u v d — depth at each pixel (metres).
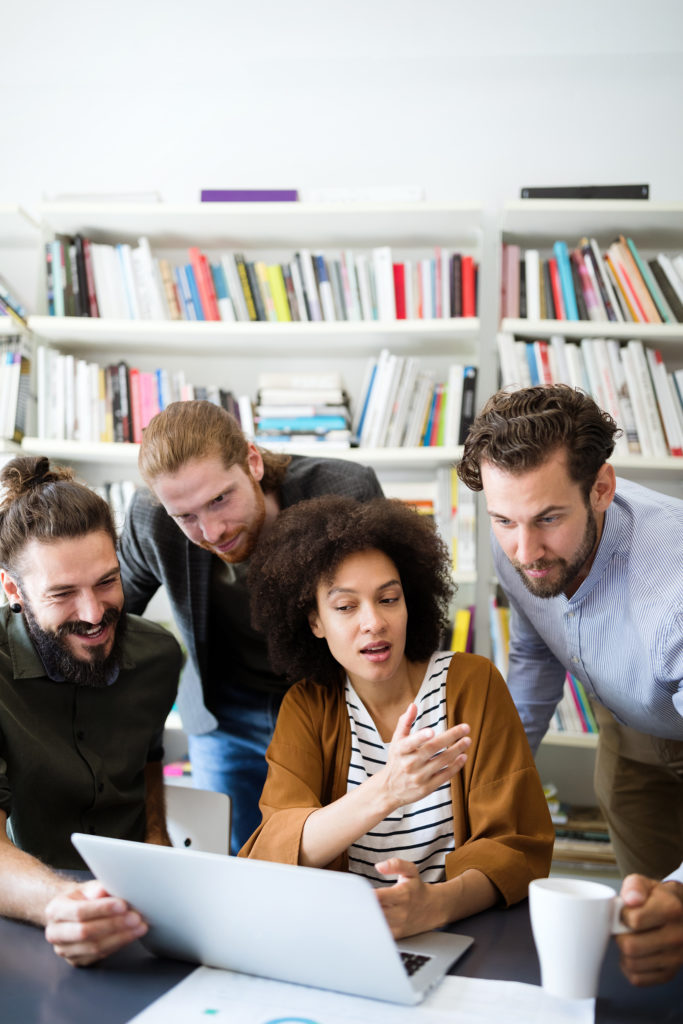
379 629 1.14
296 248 2.87
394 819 1.14
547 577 1.21
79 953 0.84
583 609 1.42
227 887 0.78
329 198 2.69
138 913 0.85
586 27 2.84
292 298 2.69
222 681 1.80
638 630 1.33
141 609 1.90
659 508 1.39
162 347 2.82
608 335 2.59
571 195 2.63
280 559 1.22
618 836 1.98
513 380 2.59
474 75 2.95
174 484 1.38
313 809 1.08
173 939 0.85
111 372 2.70
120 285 2.71
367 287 2.67
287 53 2.94
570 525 1.18
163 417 1.42
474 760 1.15
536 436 1.14
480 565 2.71
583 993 0.74
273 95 3.00
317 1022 0.72
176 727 2.65
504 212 2.61
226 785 1.90
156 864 0.80
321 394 2.63
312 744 1.21
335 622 1.17
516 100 2.94
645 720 1.52
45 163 3.05
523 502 1.16
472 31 2.88
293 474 1.69
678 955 0.77
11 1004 0.77
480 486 1.29
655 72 2.90
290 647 1.25
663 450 2.54
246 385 2.90
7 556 1.28
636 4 2.81
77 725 1.37
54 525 1.24
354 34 2.90
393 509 1.24
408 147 2.96
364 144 2.97
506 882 1.00
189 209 2.62
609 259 2.66
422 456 2.56
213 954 0.84
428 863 1.13
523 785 1.13
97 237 2.81
